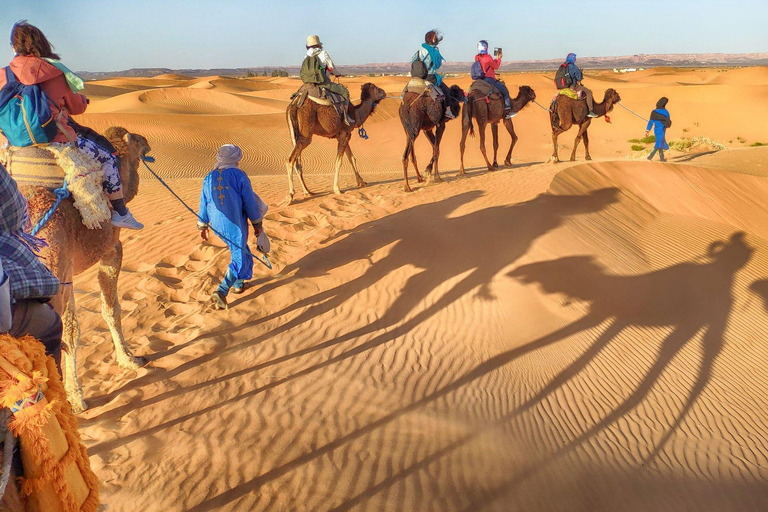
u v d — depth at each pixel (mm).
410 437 5516
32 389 2305
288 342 7133
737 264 12000
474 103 16062
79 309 7945
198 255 9586
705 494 6000
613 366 7988
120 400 5828
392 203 11859
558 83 18047
